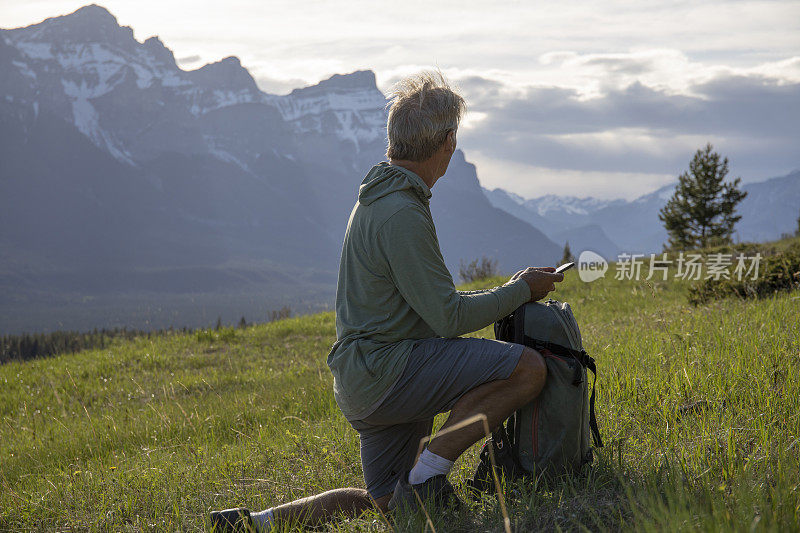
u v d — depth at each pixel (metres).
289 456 4.33
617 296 12.61
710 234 40.47
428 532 2.43
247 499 3.52
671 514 2.04
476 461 3.37
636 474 2.72
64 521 3.62
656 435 3.25
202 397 8.70
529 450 2.72
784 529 1.86
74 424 7.59
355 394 2.69
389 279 2.60
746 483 2.27
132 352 13.05
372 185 2.64
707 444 2.90
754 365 4.04
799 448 2.69
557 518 2.40
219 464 4.34
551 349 2.71
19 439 7.22
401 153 2.71
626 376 4.37
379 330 2.65
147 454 5.15
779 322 5.42
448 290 2.54
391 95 2.82
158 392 9.54
